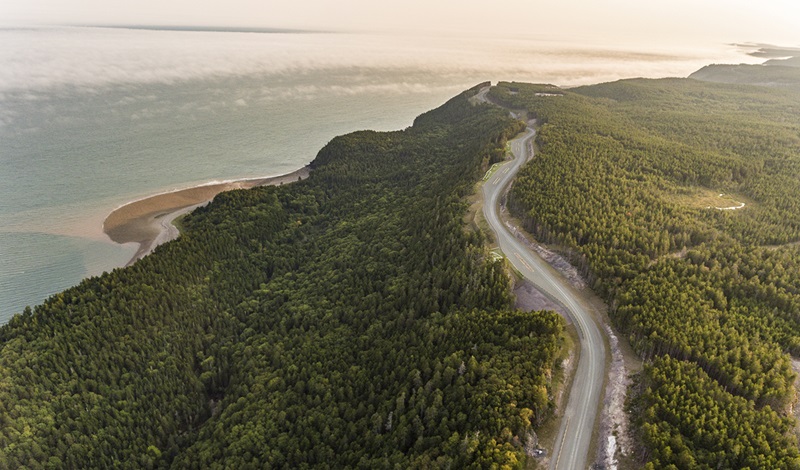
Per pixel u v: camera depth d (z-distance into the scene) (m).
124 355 129.75
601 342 107.88
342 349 129.12
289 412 112.00
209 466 104.31
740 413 79.50
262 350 138.75
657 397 82.75
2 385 109.88
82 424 110.69
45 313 136.12
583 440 84.00
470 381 93.94
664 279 115.44
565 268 134.00
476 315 114.94
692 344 94.06
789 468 70.00
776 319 104.19
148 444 114.69
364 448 93.31
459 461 76.75
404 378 104.56
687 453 71.69
